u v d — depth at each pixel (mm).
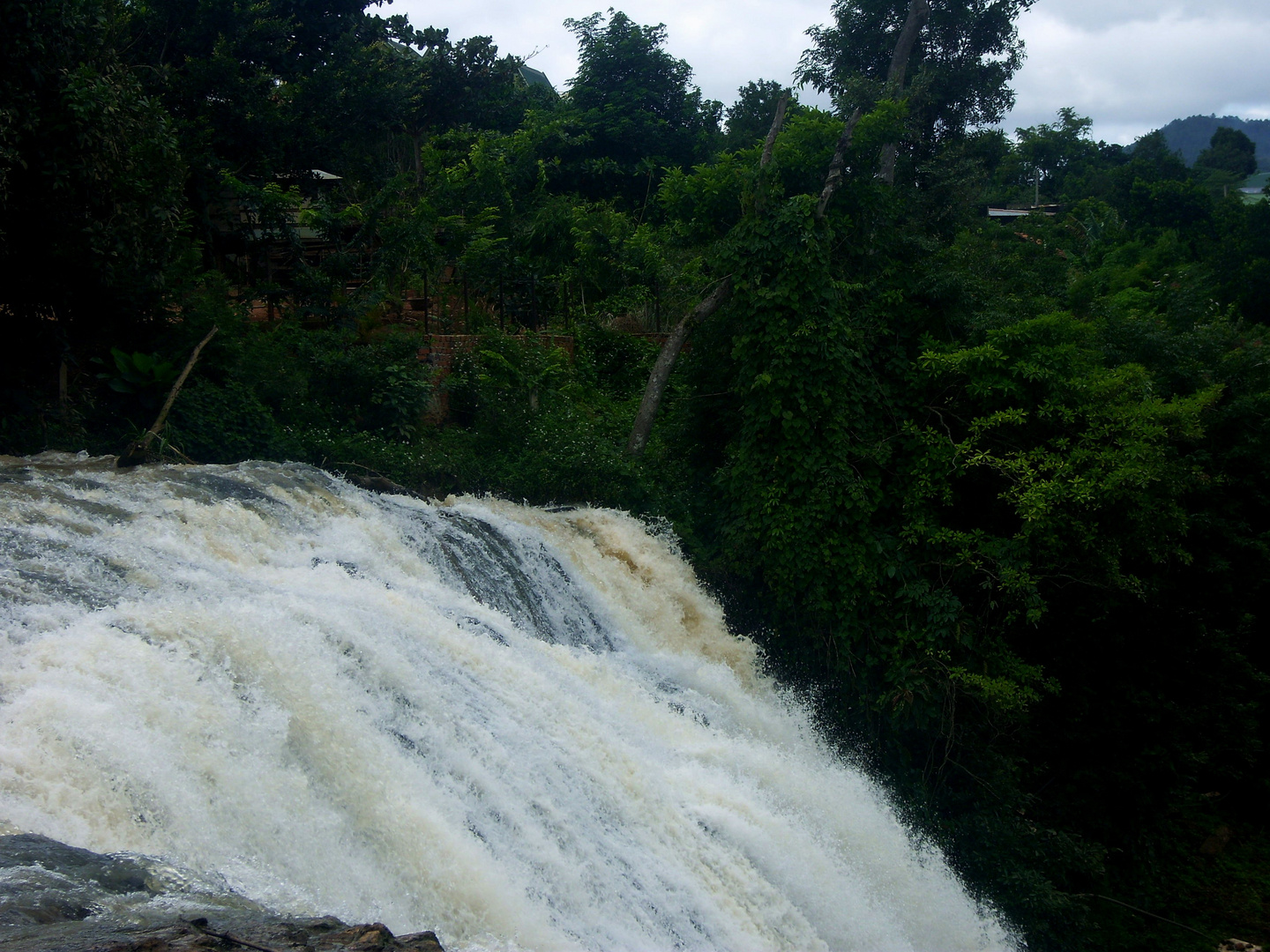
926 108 29453
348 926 5332
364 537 12828
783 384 17234
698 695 14008
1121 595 19156
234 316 18625
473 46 36312
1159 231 50438
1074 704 19500
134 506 11398
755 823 11219
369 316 21625
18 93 13789
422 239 22312
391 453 17438
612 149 41344
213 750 7461
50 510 10680
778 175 18578
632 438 20547
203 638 8547
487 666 10859
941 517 17812
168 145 16156
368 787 8148
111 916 5125
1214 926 19938
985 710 17109
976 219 28266
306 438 17344
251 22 25953
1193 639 20172
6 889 5121
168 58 24719
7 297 15273
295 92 26656
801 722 16172
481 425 20469
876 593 16875
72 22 14445
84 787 6590
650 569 16781
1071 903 16172
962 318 18562
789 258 17438
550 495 18219
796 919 10445
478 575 13633
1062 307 23844
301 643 9141
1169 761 19594
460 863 8047
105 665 7723
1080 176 67938
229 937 4824
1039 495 15688
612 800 10164
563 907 8609
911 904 13539
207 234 22094
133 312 16484
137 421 15766
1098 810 19688
